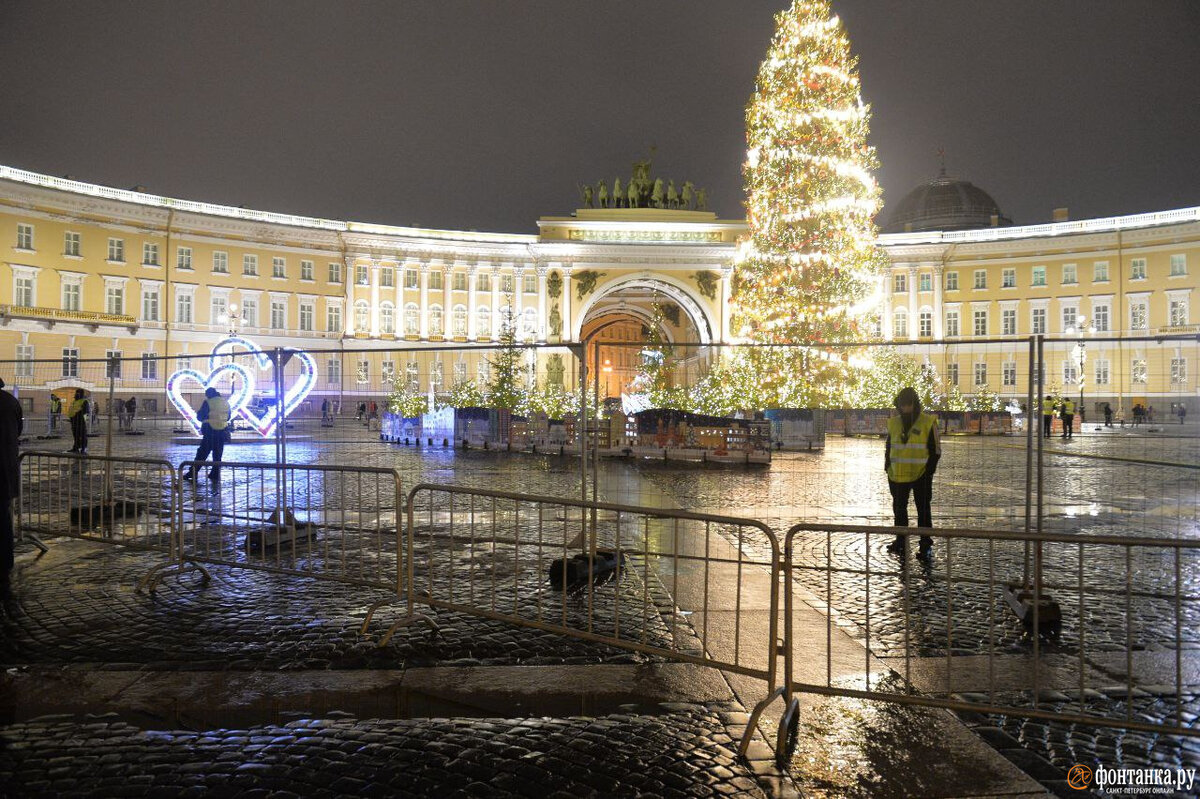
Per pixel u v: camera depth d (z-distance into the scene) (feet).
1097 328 208.74
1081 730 13.60
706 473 59.88
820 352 85.92
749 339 120.98
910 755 12.66
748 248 121.39
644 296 266.36
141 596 22.08
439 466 65.46
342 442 95.96
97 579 24.03
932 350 99.50
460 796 11.14
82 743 12.85
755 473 59.98
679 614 20.45
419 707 14.60
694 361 86.28
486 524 34.37
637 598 22.02
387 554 27.94
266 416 93.50
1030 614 19.58
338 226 218.38
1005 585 22.85
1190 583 24.44
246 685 15.58
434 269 228.43
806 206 110.83
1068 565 27.14
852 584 23.90
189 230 194.18
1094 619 20.38
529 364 114.73
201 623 19.56
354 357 101.76
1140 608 21.48
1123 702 14.79
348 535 31.60
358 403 105.19
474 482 52.44
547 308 227.61
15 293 165.17
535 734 13.20
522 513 37.76
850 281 108.99
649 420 72.90
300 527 31.14
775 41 112.68
